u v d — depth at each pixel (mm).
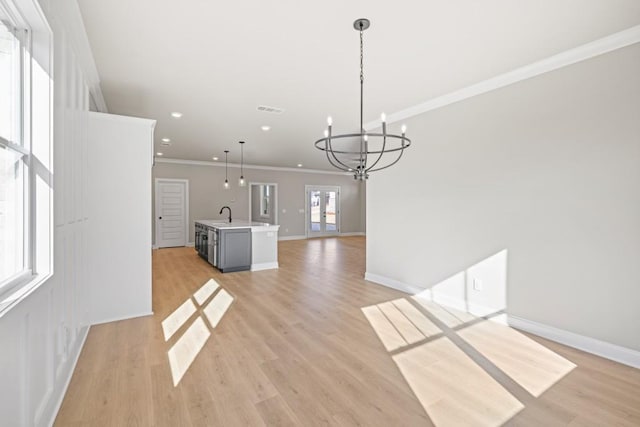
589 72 2656
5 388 1197
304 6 2113
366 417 1854
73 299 2328
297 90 3646
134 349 2680
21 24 1542
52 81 1662
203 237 6961
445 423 1808
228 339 2898
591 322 2660
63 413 1854
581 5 2096
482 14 2197
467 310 3635
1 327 1159
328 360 2527
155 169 8695
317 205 11750
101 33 2441
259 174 10383
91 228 3168
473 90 3514
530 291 3064
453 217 3791
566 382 2225
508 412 1906
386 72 3166
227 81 3393
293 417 1848
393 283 4660
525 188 3094
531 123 3039
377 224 4953
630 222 2461
